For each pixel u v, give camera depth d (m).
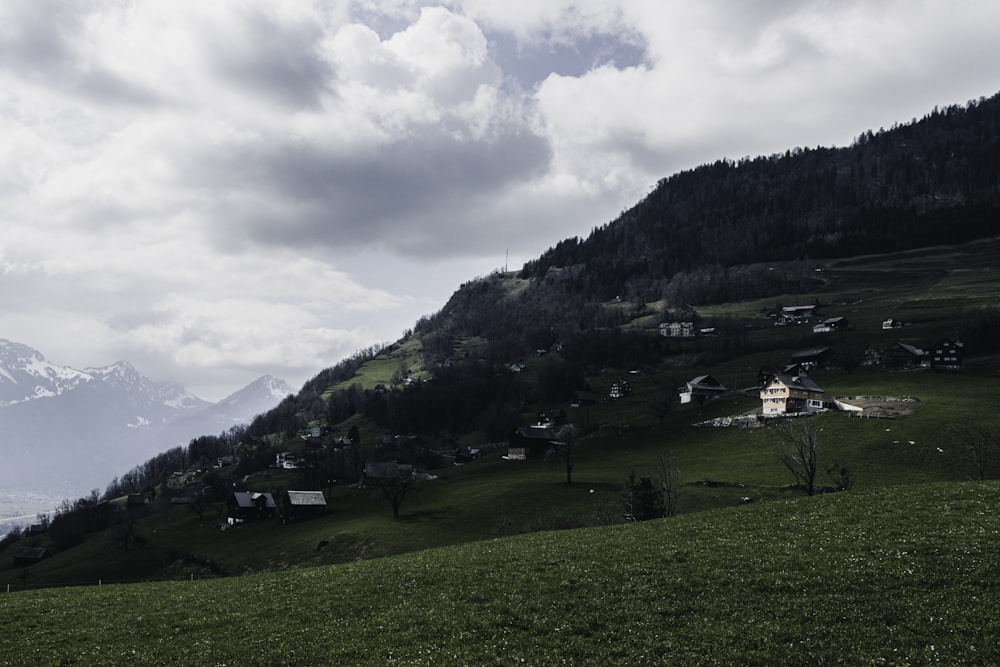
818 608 33.62
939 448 122.19
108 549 175.75
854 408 157.12
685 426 175.50
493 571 43.72
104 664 33.66
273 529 154.38
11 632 39.25
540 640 32.75
